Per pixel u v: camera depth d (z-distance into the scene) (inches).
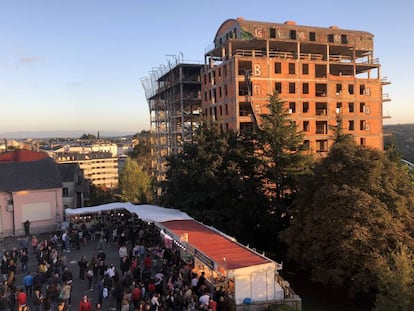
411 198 1149.1
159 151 3740.2
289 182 1482.5
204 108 2903.5
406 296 815.1
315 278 1152.2
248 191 1450.5
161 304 779.4
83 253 1201.4
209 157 1477.6
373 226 1064.2
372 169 1144.8
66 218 1595.7
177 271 930.1
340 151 1226.0
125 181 2824.8
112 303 869.2
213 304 767.1
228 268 839.1
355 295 1144.2
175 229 1106.1
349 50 2925.7
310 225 1156.5
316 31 2780.5
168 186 1595.7
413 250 1045.8
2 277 989.2
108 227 1379.2
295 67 2566.4
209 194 1422.2
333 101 2709.2
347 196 1095.0
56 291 821.2
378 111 2891.2
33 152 2365.9
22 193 1537.9
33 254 1212.5
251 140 1594.5
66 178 2326.5
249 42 2541.8
